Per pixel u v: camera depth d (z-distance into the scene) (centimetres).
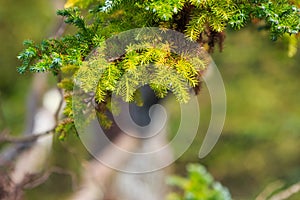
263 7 200
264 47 683
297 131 780
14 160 478
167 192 562
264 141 795
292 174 627
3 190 400
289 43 294
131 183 526
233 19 203
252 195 754
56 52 204
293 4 219
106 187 509
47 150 498
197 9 209
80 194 504
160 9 196
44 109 582
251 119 798
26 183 410
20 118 739
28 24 758
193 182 177
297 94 805
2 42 771
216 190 177
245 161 786
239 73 791
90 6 269
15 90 776
